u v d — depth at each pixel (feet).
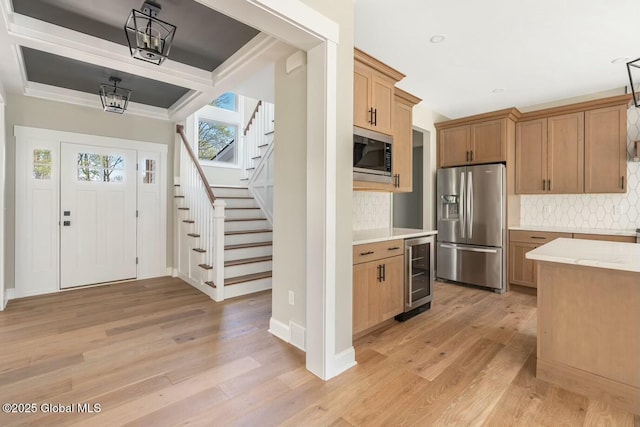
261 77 10.87
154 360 7.63
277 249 9.04
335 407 5.94
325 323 6.88
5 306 11.43
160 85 12.83
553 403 6.10
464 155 15.07
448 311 11.44
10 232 12.22
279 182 8.95
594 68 11.52
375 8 8.21
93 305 11.64
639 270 5.39
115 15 8.26
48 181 13.10
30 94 12.37
